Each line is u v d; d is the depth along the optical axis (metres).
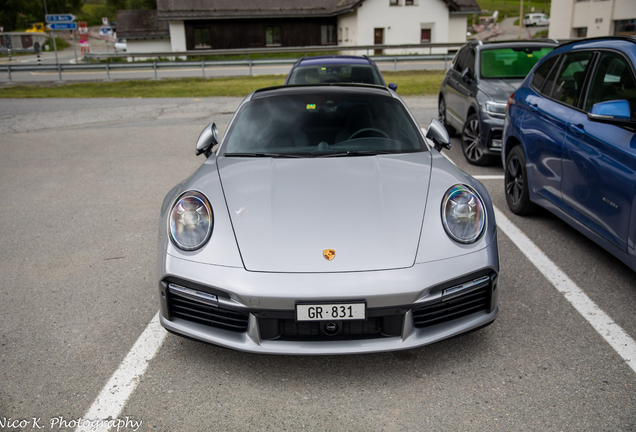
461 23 33.78
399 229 2.33
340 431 1.99
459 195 2.47
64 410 2.13
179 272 2.27
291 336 2.26
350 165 2.82
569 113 3.56
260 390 2.26
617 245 2.98
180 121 10.03
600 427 1.96
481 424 2.00
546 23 65.44
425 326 2.31
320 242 2.26
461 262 2.26
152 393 2.24
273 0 36.00
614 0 25.95
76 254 3.87
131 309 3.02
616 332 2.64
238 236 2.31
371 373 2.37
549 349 2.50
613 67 3.24
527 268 3.45
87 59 33.88
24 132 9.22
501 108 5.89
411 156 2.97
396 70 19.59
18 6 84.12
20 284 3.37
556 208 3.76
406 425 2.01
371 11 31.52
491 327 2.73
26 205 5.11
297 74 7.07
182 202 2.49
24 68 18.36
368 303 2.14
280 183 2.64
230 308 2.21
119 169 6.49
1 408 2.15
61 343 2.65
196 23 34.66
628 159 2.80
